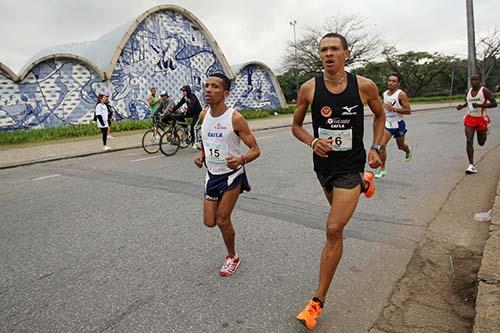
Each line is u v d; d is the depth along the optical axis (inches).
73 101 780.6
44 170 361.1
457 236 167.2
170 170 328.8
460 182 255.0
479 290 107.9
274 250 158.4
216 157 130.6
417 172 287.3
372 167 111.5
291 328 108.3
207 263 148.9
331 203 116.3
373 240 164.9
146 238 174.9
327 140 108.7
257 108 1196.5
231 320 112.5
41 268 148.0
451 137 487.2
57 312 118.5
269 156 386.0
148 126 788.6
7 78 697.6
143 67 888.3
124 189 264.8
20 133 623.8
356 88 107.0
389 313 113.9
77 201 239.1
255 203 220.4
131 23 856.3
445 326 106.7
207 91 126.7
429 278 133.0
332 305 118.8
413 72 2135.8
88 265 149.6
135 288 131.4
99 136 657.6
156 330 108.7
